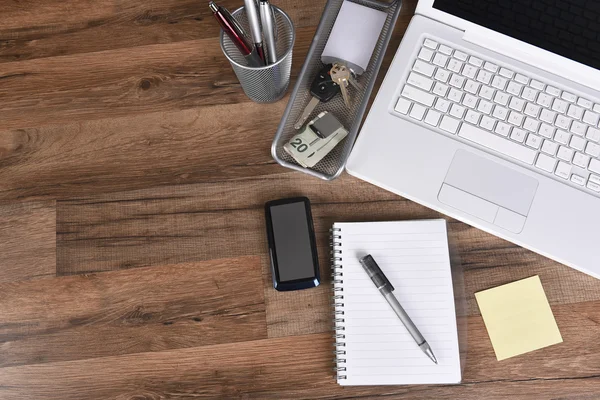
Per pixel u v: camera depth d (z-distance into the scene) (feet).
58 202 2.31
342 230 2.21
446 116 2.27
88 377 2.12
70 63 2.48
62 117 2.42
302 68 2.24
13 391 2.11
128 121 2.41
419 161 2.24
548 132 2.25
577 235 2.15
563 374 2.07
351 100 2.33
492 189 2.20
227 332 2.15
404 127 2.27
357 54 2.29
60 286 2.21
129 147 2.37
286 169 2.33
